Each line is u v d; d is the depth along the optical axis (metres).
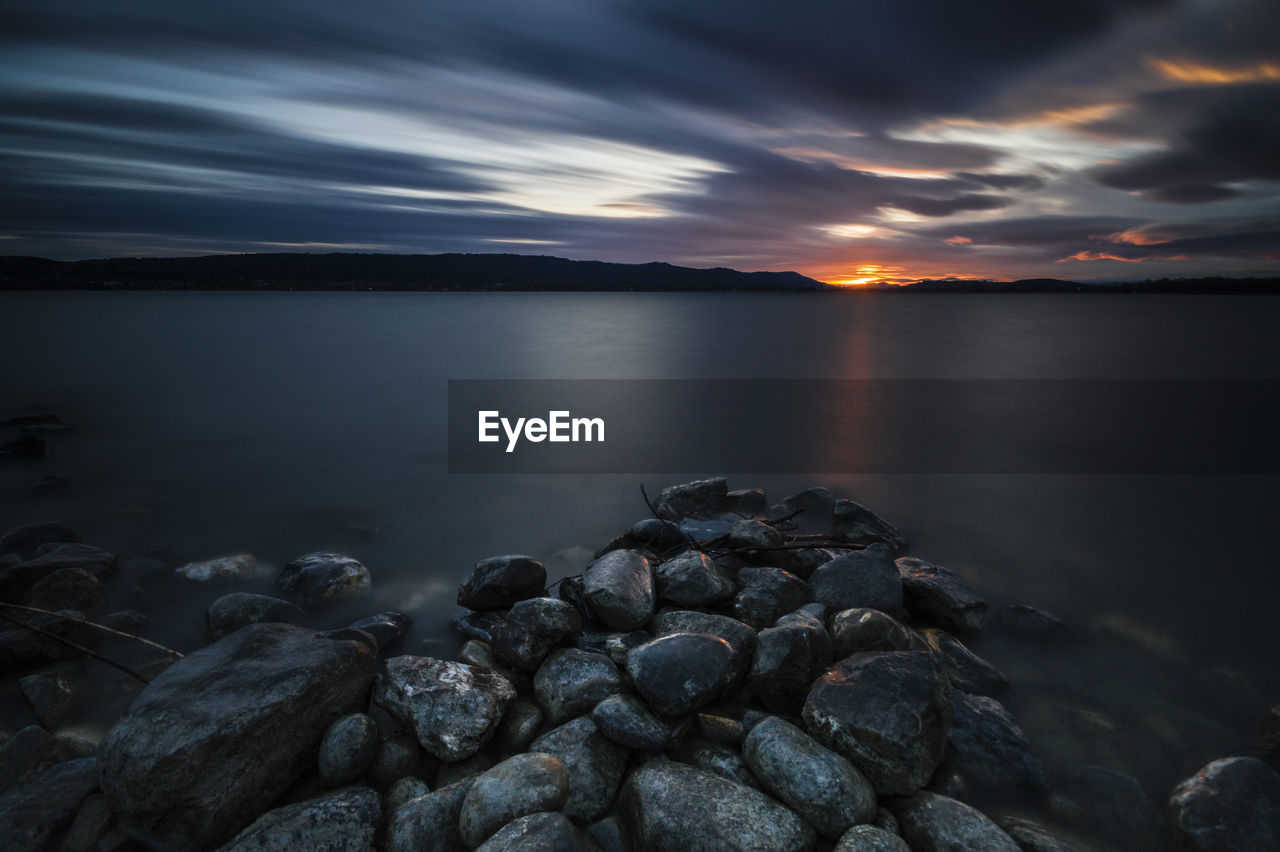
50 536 9.12
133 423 18.91
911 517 10.98
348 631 5.61
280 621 6.53
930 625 6.86
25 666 5.91
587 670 5.32
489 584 6.79
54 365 31.02
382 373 29.06
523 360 33.62
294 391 24.33
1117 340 44.47
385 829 4.01
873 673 4.79
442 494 12.42
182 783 3.92
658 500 10.62
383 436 17.45
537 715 4.99
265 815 4.00
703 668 4.98
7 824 3.95
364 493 12.49
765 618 6.41
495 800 3.86
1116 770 4.96
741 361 32.91
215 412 20.48
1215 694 5.86
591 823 4.16
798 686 5.14
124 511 11.21
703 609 6.66
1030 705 5.72
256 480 13.35
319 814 3.95
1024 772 4.64
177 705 4.27
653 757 4.59
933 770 4.32
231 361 32.94
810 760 4.14
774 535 8.14
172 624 7.04
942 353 36.25
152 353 36.12
